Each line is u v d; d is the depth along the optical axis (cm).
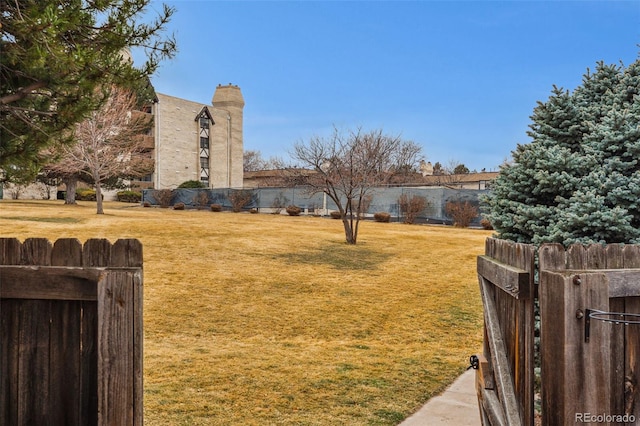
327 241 1484
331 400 398
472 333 631
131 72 344
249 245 1312
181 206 3127
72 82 329
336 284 895
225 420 355
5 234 1280
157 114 4138
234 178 4878
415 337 609
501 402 222
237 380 441
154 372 457
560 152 371
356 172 1513
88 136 2056
